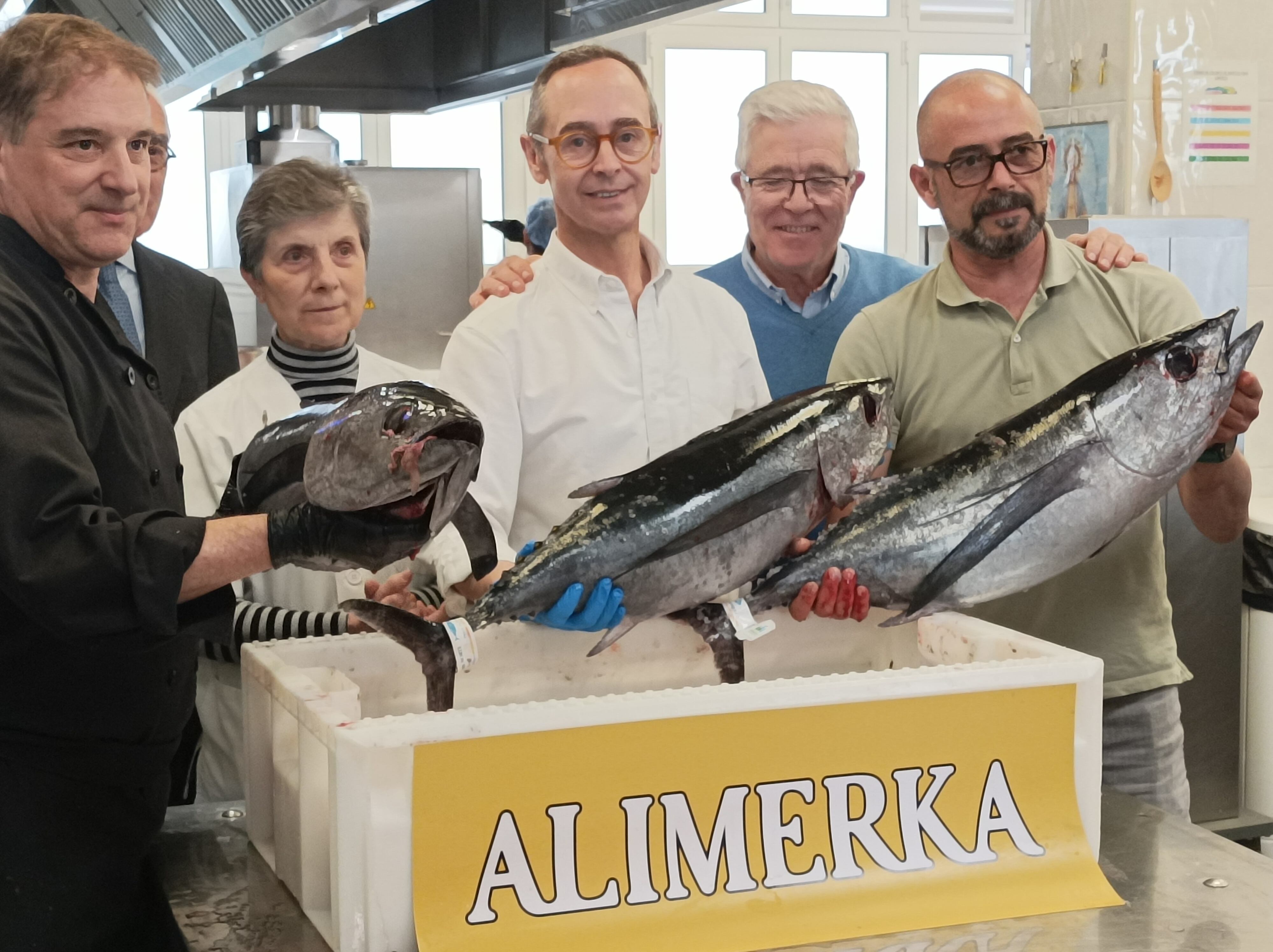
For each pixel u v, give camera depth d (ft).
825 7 24.68
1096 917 4.10
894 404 6.87
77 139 4.39
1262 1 11.54
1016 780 4.23
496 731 3.72
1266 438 12.32
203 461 6.68
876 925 3.96
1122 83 11.38
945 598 4.98
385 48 10.90
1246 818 11.07
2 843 4.40
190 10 9.88
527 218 11.61
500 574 5.69
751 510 4.83
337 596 6.72
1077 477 4.87
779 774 3.97
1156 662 6.53
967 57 25.46
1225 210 11.74
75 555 3.79
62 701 4.43
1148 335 6.48
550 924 3.75
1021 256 6.54
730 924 3.86
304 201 6.75
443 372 6.15
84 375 4.53
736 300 7.68
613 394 6.17
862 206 25.49
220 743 6.70
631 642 5.11
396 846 3.68
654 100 6.28
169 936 4.42
